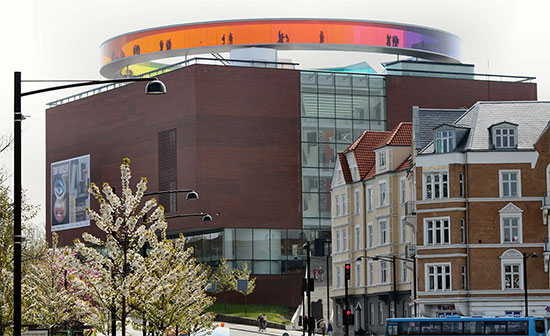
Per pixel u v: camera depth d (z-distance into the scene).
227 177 134.38
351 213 108.00
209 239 135.12
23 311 56.44
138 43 144.62
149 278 43.12
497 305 80.06
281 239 135.50
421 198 82.50
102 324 48.41
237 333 100.62
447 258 80.88
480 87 145.62
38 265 61.47
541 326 65.38
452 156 81.38
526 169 81.06
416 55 147.50
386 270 100.44
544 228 80.69
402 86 142.25
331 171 138.38
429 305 81.56
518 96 147.38
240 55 141.12
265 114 136.38
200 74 134.38
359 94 140.50
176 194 135.75
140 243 43.59
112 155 147.00
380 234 102.00
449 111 87.88
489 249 80.50
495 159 81.12
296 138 137.38
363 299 105.25
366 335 103.88
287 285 134.88
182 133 135.50
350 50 143.50
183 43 141.50
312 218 137.25
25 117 34.00
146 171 140.75
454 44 150.25
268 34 140.12
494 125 81.44
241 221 134.25
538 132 82.50
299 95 138.12
